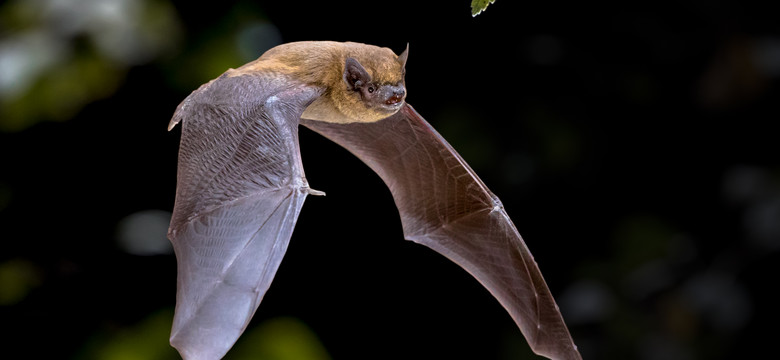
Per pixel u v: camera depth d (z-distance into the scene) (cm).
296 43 159
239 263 155
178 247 156
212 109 158
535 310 162
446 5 245
